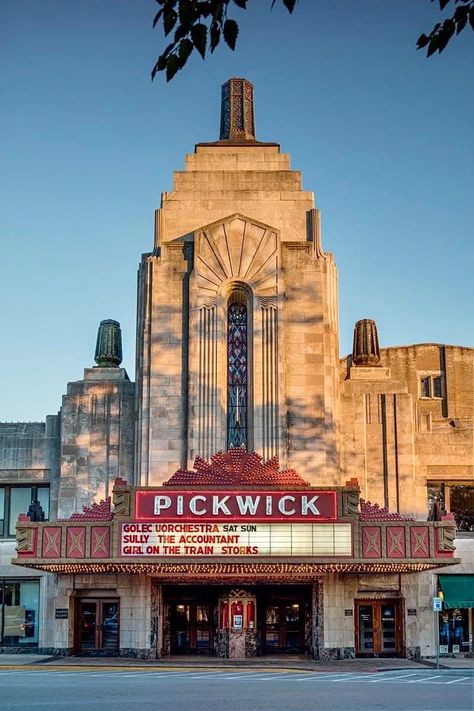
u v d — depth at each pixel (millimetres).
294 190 46625
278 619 43844
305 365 44188
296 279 45062
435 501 41781
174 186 46812
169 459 43500
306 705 22594
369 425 45969
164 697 24188
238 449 39875
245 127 49281
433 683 29172
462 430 46375
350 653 41719
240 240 45188
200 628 43844
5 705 22312
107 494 44875
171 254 45500
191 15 10953
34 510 42312
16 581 45000
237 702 23094
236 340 44938
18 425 46812
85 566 39719
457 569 44312
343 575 42312
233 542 38875
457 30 11125
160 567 39531
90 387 46000
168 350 44500
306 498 39156
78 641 42812
